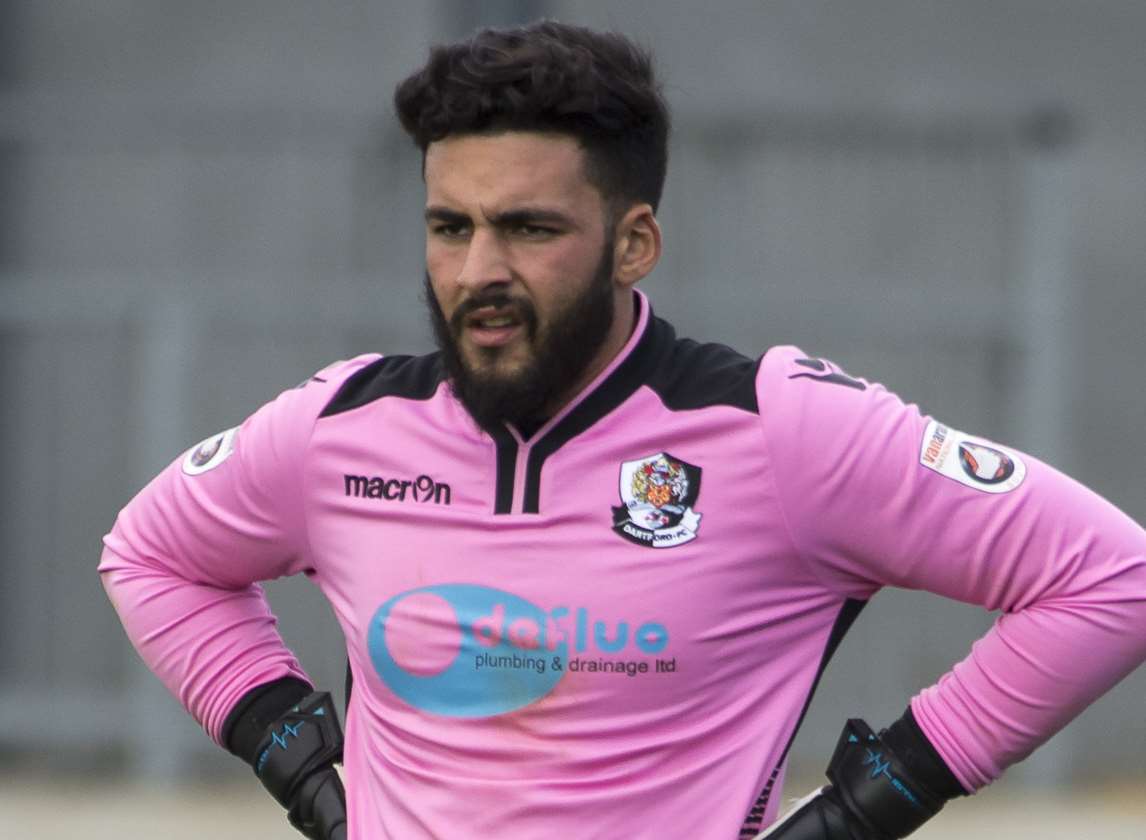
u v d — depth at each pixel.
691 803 10.12
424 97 10.02
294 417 10.80
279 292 31.47
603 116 9.91
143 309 31.66
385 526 10.45
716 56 36.81
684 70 36.81
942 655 30.33
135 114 34.94
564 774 10.05
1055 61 36.66
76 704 31.34
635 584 10.04
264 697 11.34
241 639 11.40
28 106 35.56
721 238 32.16
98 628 31.91
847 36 36.88
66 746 31.20
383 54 37.03
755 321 30.95
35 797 28.89
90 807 27.98
